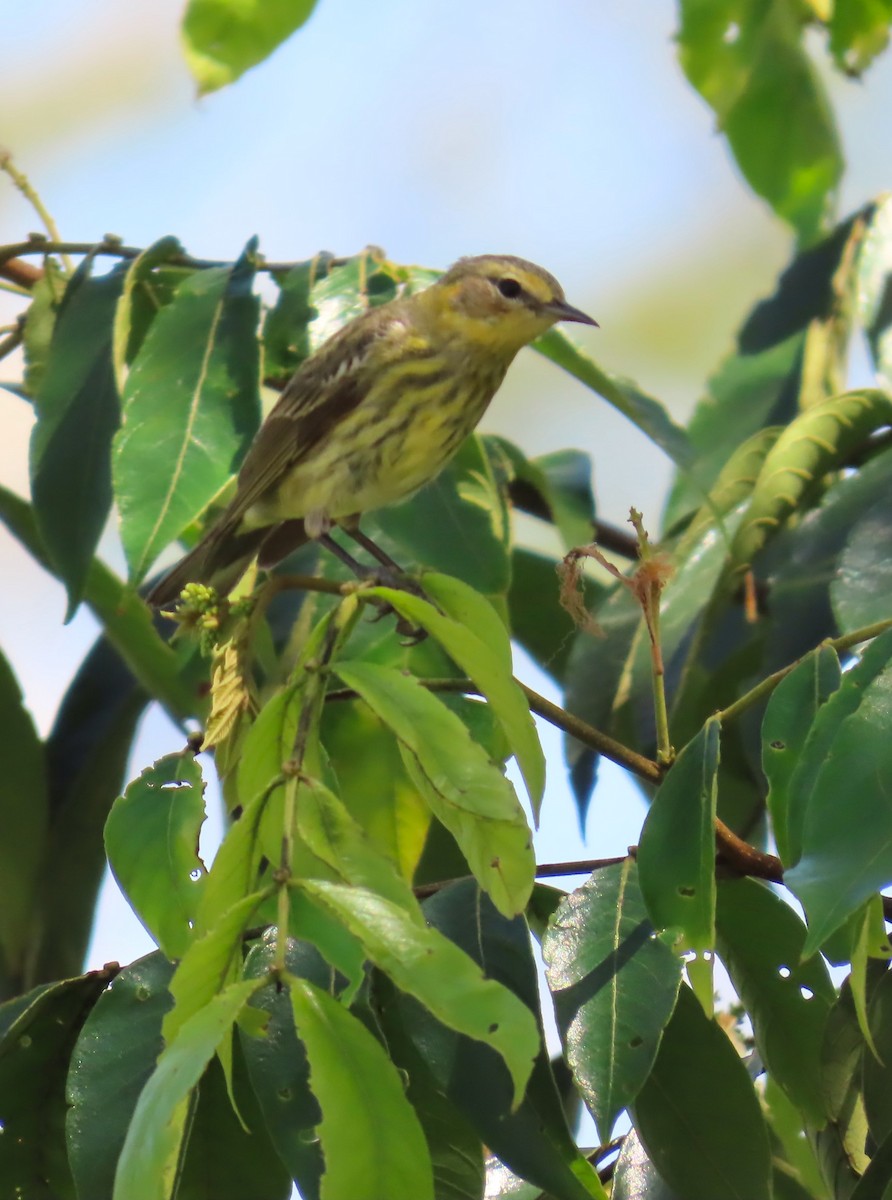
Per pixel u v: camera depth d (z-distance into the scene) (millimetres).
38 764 9523
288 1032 6094
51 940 9383
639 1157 6848
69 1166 6629
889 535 7293
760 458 9578
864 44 10750
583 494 10133
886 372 9547
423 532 8734
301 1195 5836
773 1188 7883
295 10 9758
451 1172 6465
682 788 5973
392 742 8125
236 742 6344
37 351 9781
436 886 6746
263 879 6113
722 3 10797
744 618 9836
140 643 9672
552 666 10359
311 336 9023
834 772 4992
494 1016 4230
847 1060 6613
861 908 5332
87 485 8438
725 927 6887
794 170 11383
